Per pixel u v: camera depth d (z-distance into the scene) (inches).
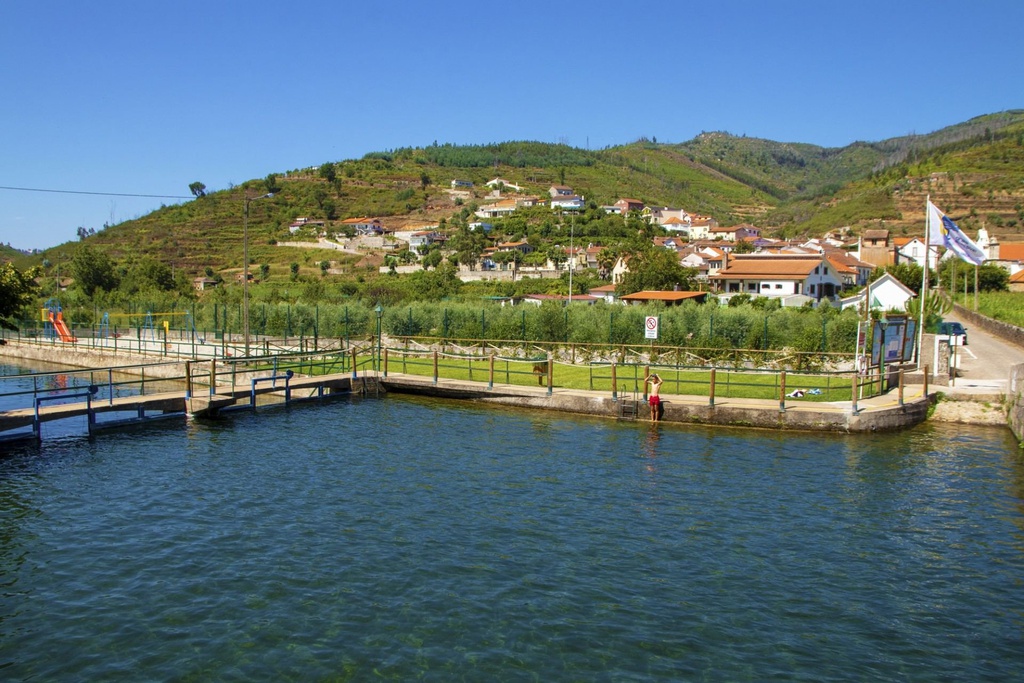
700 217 7859.3
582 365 1625.2
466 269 4879.4
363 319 2206.0
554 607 523.2
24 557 609.6
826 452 949.8
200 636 482.6
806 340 1524.4
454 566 590.6
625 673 441.7
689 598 539.8
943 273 3501.5
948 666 454.3
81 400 1441.9
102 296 3316.9
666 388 1298.0
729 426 1106.7
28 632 487.8
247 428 1119.0
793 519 701.3
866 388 1194.0
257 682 430.0
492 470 868.6
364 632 487.2
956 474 847.1
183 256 5236.2
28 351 2247.8
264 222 6441.9
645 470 867.4
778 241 5974.4
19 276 1120.2
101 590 548.7
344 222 6697.8
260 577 569.9
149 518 703.7
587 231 5974.4
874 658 462.6
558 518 701.3
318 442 1021.8
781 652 468.1
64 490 795.4
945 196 6865.2
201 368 1673.2
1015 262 4397.1
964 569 592.7
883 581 570.6
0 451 971.3
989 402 1123.9
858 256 4483.3
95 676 437.1
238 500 756.0
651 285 3235.7
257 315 2402.8
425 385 1390.3
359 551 620.4
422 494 773.9
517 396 1282.0
